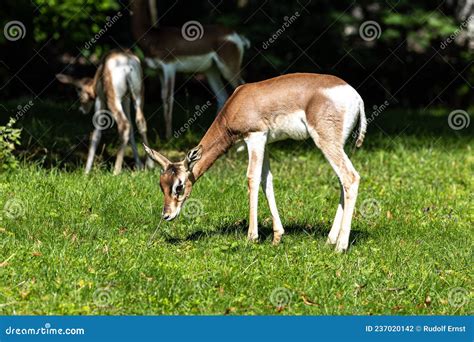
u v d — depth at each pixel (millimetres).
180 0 16391
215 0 16625
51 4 13578
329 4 16234
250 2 16219
